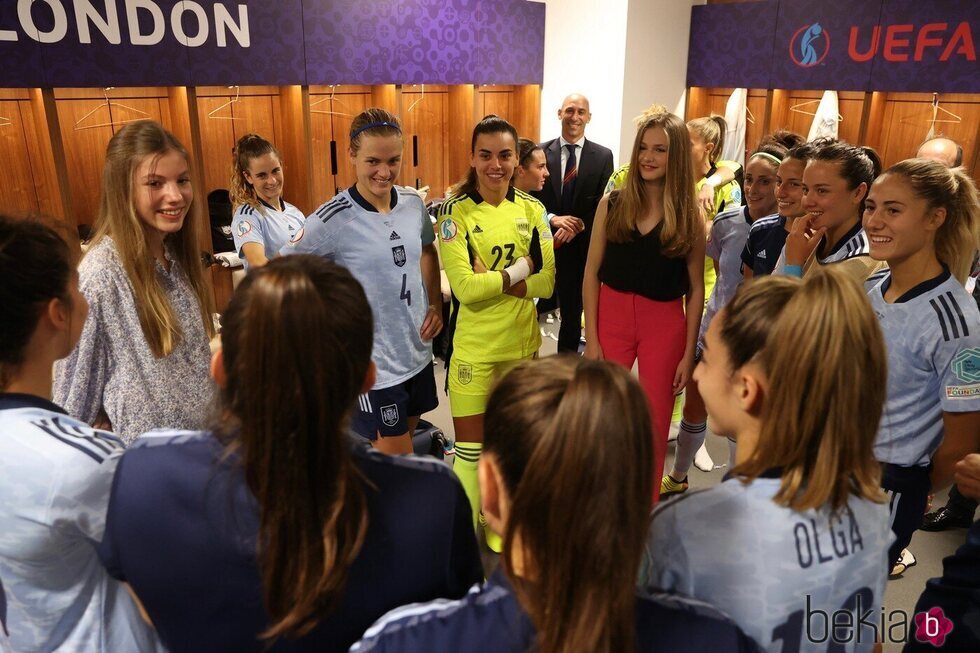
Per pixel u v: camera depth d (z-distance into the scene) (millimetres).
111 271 1364
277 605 737
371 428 2258
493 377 2422
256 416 709
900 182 1445
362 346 760
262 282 709
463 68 5082
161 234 1475
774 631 791
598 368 669
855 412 775
